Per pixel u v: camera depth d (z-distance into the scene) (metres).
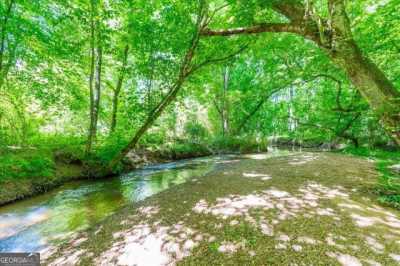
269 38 11.73
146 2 9.91
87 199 7.07
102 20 9.77
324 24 5.91
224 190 6.63
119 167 11.55
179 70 11.38
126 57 13.02
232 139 23.19
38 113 13.45
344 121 14.98
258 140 24.25
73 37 11.20
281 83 14.65
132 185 8.89
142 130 10.95
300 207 4.84
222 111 24.53
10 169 7.52
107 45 10.84
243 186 6.95
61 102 12.55
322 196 5.57
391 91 4.89
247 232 3.87
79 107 13.70
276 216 4.43
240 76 23.97
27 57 10.48
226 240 3.68
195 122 25.23
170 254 3.45
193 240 3.79
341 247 3.25
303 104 17.80
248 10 7.77
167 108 13.15
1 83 9.43
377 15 8.40
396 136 4.89
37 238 4.55
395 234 3.60
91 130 10.78
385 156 9.52
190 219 4.67
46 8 9.29
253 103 20.00
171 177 10.33
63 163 10.15
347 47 5.19
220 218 4.56
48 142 12.00
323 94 15.70
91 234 4.52
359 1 8.56
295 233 3.71
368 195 5.60
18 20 8.57
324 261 2.95
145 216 5.12
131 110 11.37
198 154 19.86
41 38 9.24
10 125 11.84
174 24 10.16
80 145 11.41
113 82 16.61
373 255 3.04
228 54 11.69
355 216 4.29
